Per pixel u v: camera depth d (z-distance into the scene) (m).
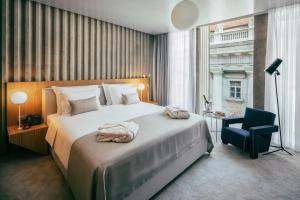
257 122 3.17
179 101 5.22
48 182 2.24
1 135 2.95
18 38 3.00
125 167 1.66
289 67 3.31
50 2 3.15
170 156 2.18
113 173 1.56
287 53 3.29
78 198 1.72
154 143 1.99
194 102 4.91
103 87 4.04
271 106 3.52
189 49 4.89
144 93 5.19
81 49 3.82
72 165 1.88
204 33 4.79
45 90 3.16
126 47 4.74
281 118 3.41
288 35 3.28
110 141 1.95
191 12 2.20
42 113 3.27
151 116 3.02
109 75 4.41
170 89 5.34
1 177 2.34
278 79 3.43
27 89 3.10
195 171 2.52
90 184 1.51
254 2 3.13
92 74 4.07
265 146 2.98
